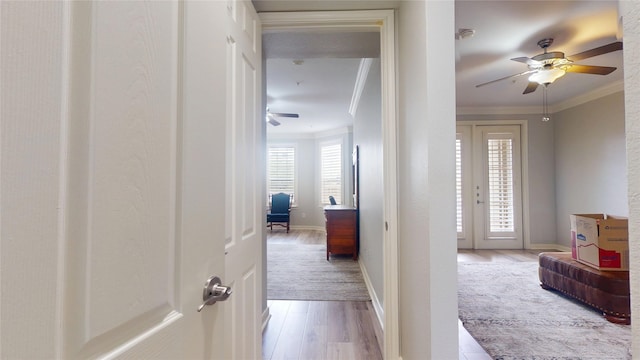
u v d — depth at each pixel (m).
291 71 3.63
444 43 1.28
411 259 1.60
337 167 7.18
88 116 0.45
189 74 0.70
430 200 1.28
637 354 0.45
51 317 0.40
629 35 0.47
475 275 3.70
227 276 1.18
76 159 0.44
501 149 5.30
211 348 0.81
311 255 4.93
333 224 4.64
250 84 1.52
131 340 0.53
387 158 1.91
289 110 5.48
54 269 0.41
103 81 0.48
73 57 0.43
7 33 0.36
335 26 1.94
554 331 2.29
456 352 1.25
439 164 1.28
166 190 0.63
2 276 0.35
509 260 4.48
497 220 5.29
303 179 7.81
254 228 1.54
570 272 2.81
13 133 0.36
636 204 0.46
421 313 1.40
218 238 0.84
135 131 0.54
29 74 0.38
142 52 0.56
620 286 2.40
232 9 1.29
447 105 1.28
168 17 0.64
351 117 6.02
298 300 2.98
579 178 4.68
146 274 0.57
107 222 0.48
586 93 4.45
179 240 0.67
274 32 2.10
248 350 1.42
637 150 0.46
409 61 1.62
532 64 2.90
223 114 0.88
